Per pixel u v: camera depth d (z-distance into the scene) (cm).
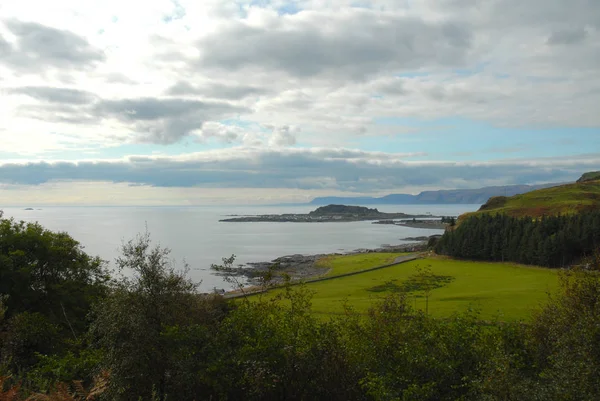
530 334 1659
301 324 1709
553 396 1146
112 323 1572
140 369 1560
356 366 1595
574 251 9381
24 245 3142
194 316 1770
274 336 1619
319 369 1599
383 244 18512
